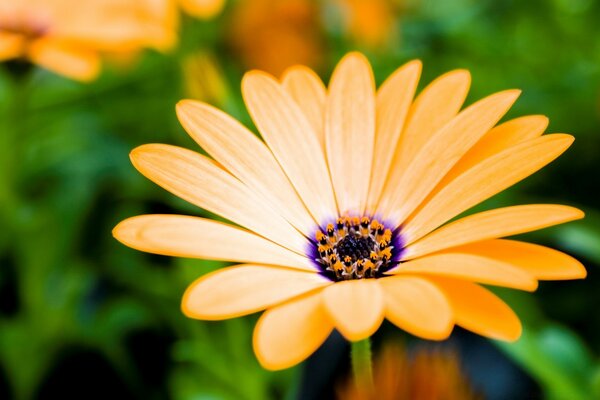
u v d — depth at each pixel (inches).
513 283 7.3
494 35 13.5
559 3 13.7
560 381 9.3
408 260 8.5
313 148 8.9
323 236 8.7
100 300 11.3
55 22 10.9
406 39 13.7
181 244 7.7
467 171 8.5
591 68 12.4
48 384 11.0
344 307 7.4
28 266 11.0
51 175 11.7
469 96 12.7
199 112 8.5
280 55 12.6
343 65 9.1
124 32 10.8
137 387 11.0
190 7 11.3
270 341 7.3
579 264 7.8
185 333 10.9
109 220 11.4
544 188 12.1
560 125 12.2
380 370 8.6
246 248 8.0
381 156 8.9
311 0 12.8
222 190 8.3
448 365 8.6
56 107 12.2
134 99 12.3
